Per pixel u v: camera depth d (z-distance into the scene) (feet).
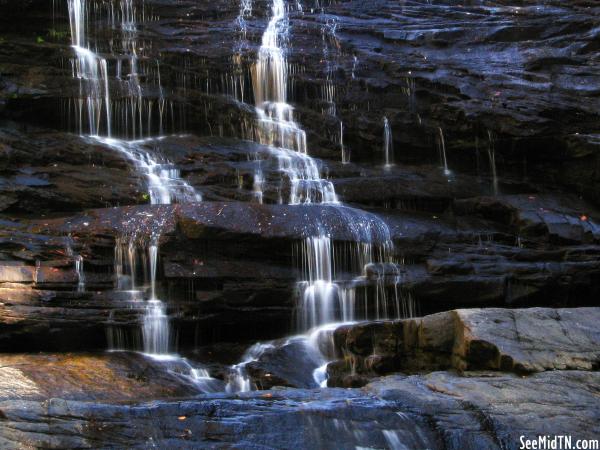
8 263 39.34
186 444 27.37
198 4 63.21
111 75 55.98
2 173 46.14
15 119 51.93
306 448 27.86
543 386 31.58
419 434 28.71
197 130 56.39
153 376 36.63
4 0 55.93
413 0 68.49
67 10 58.13
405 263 45.39
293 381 37.63
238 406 29.63
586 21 62.18
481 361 34.55
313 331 42.32
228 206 43.24
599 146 52.01
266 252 43.04
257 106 58.90
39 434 26.94
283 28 62.49
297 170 51.49
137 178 48.24
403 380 33.60
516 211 49.67
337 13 66.08
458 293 44.04
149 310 40.19
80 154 49.55
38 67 54.19
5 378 33.32
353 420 29.17
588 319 36.22
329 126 57.21
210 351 41.11
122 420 28.19
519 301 44.68
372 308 43.62
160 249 41.50
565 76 58.08
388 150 57.21
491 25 63.16
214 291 41.52
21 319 37.86
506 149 54.95
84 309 39.29
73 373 35.06
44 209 45.11
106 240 41.60
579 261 45.88
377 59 60.03
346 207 46.78
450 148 56.59
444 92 57.47
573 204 52.01
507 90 56.44
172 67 56.80
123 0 60.34
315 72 59.21
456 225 48.98
